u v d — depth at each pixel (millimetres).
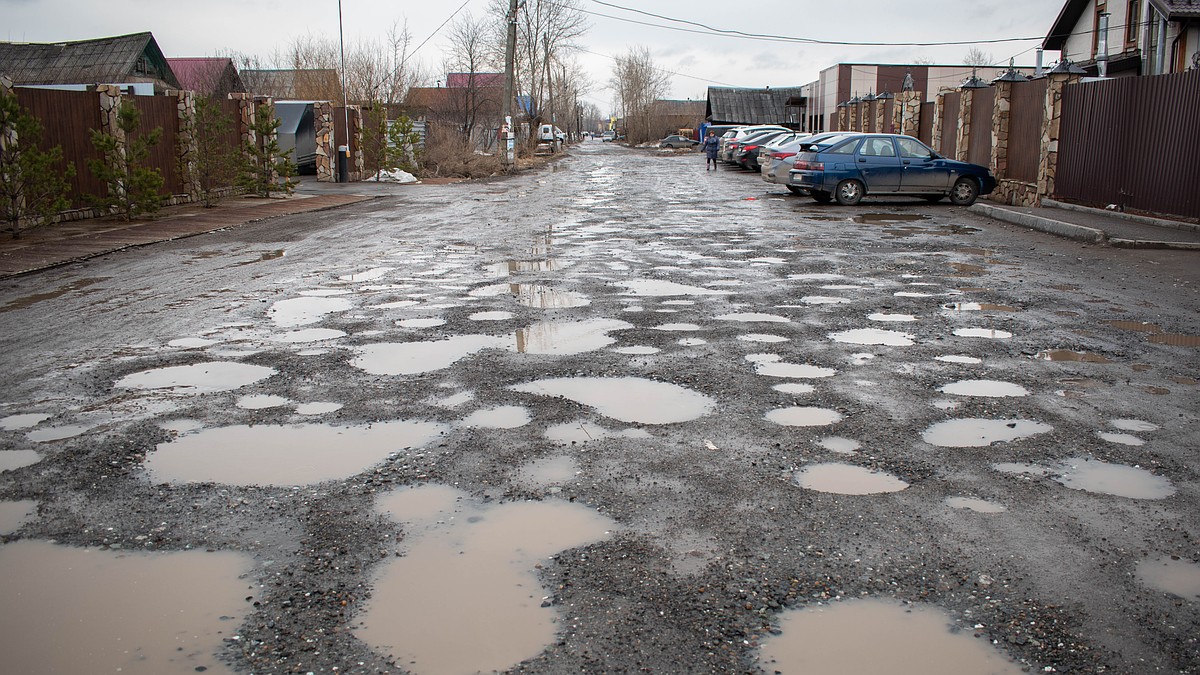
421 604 3023
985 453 4414
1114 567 3275
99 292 8789
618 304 8109
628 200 20859
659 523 3637
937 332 7035
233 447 4504
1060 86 17625
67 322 7398
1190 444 4531
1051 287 9078
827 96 59406
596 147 86125
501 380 5660
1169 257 11148
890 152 19219
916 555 3365
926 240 13023
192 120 18750
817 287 9039
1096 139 16375
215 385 5578
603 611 2973
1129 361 6172
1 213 12867
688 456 4367
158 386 5555
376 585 3154
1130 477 4113
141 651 2762
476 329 7098
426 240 13047
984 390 5469
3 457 4379
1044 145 17984
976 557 3350
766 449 4461
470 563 3307
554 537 3518
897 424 4836
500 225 15188
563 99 88438
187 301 8312
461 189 25766
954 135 24047
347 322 7375
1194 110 13609
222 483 4051
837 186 19031
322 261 10898
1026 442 4562
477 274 9828
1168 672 2658
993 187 19547
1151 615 2959
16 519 3707
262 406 5168
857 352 6387
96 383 5617
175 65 46656
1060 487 3996
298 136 31953
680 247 12148
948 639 2826
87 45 40938
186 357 6246
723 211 17812
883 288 9000
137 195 15320
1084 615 2959
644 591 3104
